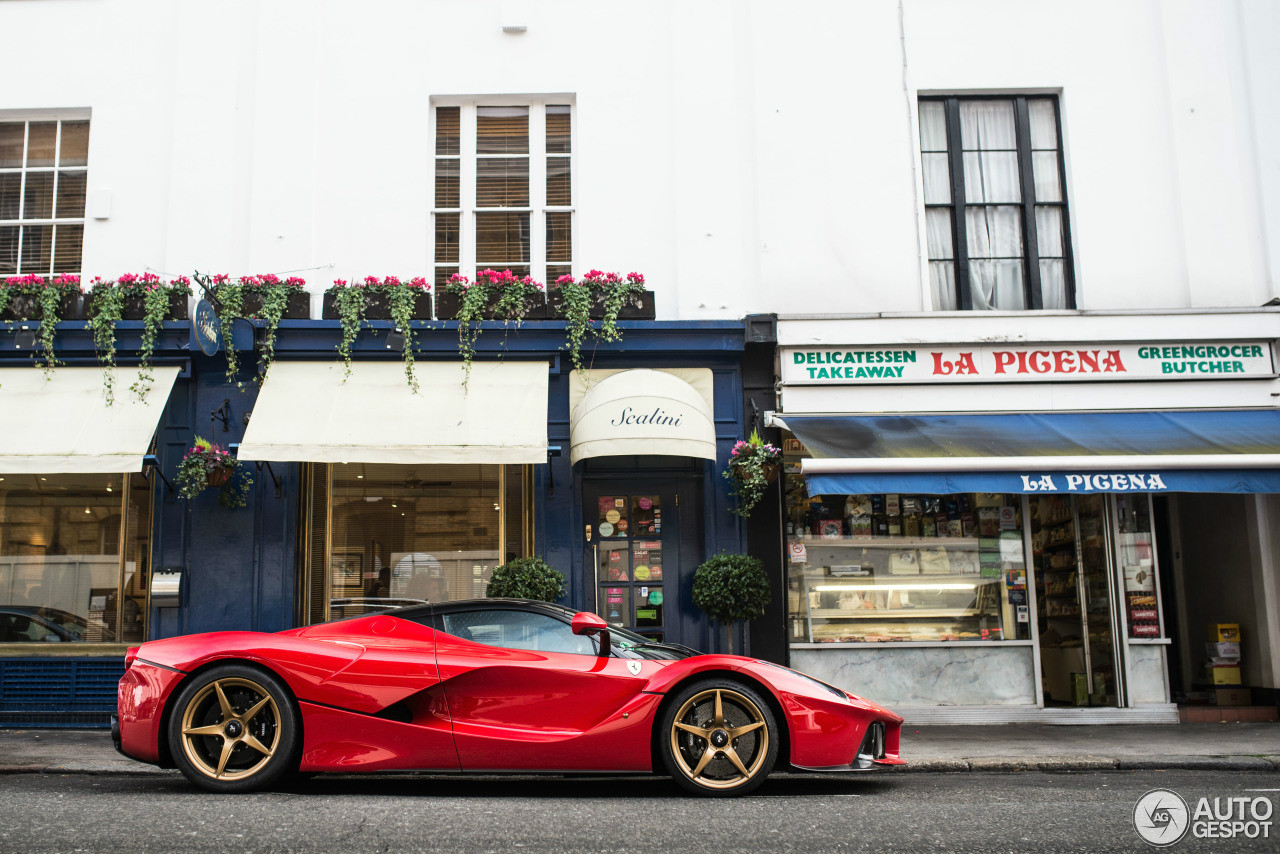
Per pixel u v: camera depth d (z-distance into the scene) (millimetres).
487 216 10023
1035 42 10156
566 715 5258
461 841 3928
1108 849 3891
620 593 9258
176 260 9531
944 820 4426
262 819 4312
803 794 5316
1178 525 11039
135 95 9891
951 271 10023
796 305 9688
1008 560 9352
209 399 9070
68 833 4039
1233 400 9305
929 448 8438
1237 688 9641
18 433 8336
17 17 9984
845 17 10172
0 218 9812
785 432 9375
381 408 8656
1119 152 9992
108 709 8625
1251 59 10023
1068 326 9289
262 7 9938
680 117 9914
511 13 10094
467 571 9109
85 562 8930
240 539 8875
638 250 9812
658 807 4758
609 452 8359
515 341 9180
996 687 9070
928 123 10219
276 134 9734
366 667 5211
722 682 5309
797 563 9266
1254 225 9828
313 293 9547
